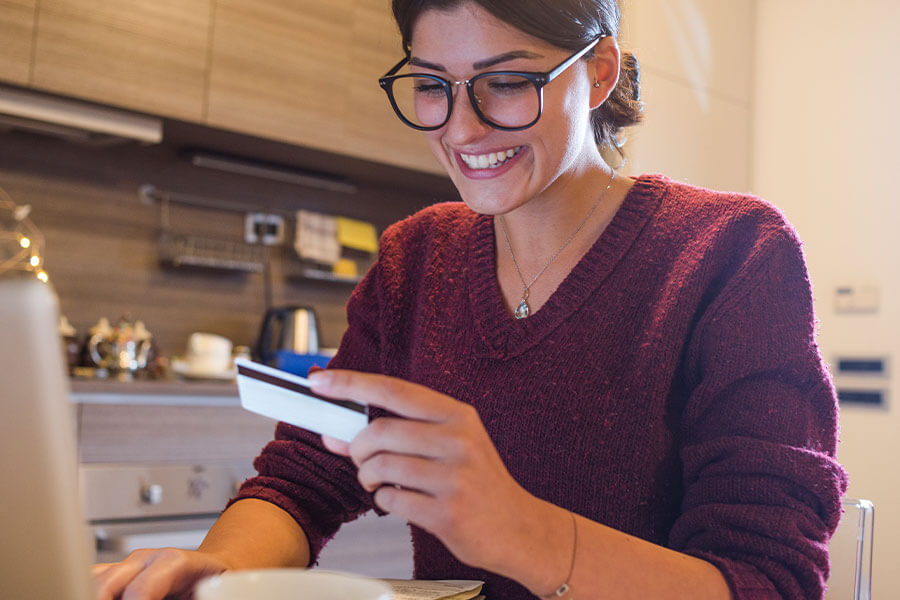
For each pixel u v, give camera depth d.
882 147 3.12
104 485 2.17
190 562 0.80
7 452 0.50
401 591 0.84
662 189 1.06
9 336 0.49
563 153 0.94
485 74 0.88
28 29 2.35
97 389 2.19
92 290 2.75
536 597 0.94
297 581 0.48
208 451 2.37
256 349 3.01
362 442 0.64
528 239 1.07
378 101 2.99
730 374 0.90
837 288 3.17
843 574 1.00
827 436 0.88
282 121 2.77
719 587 0.73
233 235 3.02
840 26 3.29
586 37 0.93
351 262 3.24
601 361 0.98
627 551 0.71
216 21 2.65
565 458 0.96
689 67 3.36
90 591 0.53
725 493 0.82
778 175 3.43
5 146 2.62
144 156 2.85
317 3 2.85
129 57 2.49
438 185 3.33
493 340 1.03
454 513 0.61
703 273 0.98
